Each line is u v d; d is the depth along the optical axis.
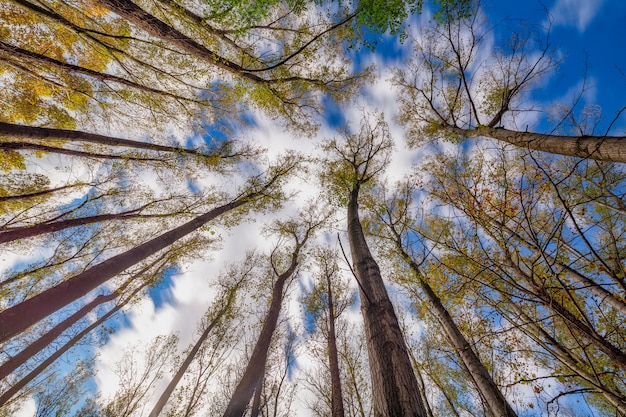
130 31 7.55
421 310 6.94
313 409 11.24
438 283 4.06
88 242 9.45
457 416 7.64
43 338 8.45
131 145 8.22
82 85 8.20
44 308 3.12
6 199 7.27
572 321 2.14
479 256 3.00
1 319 2.68
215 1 4.26
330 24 6.12
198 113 9.69
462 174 3.44
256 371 6.79
